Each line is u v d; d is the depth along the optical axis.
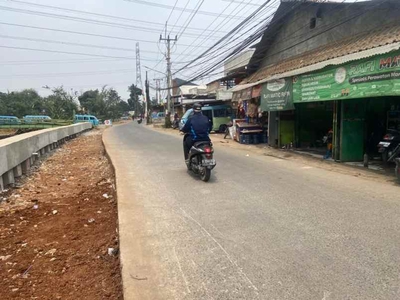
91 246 4.11
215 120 23.94
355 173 7.96
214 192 6.29
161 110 69.19
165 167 9.16
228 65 25.34
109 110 83.38
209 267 3.28
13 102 66.25
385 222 4.45
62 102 63.41
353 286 2.89
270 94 12.62
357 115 9.62
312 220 4.59
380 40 8.58
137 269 3.24
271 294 2.80
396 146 8.45
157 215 4.92
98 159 12.64
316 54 11.71
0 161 6.87
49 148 15.42
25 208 5.89
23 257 3.84
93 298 2.92
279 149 13.18
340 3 11.31
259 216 4.81
